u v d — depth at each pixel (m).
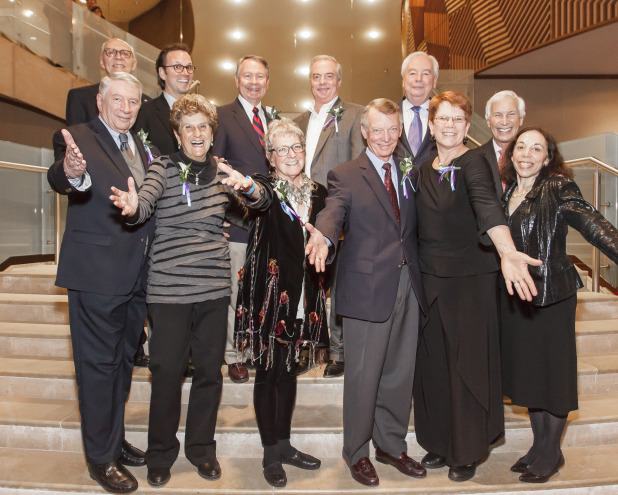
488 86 10.29
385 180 2.43
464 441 2.29
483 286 2.32
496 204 2.18
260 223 2.34
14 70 6.74
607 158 5.81
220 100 10.65
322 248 2.11
